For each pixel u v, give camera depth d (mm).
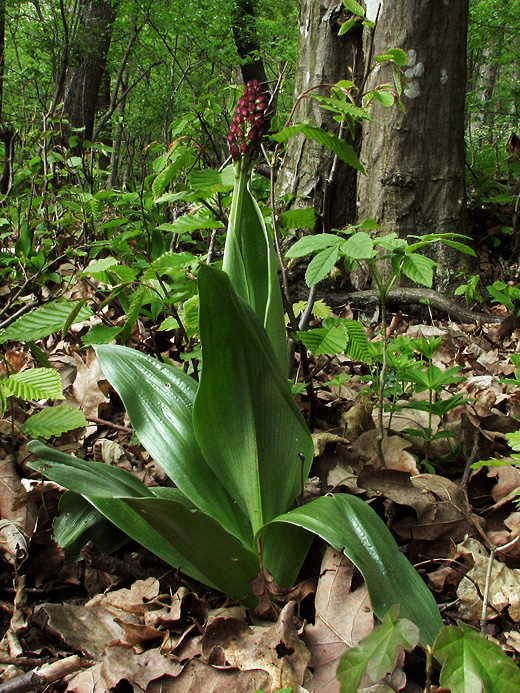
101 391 862
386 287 663
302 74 1474
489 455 744
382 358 735
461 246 616
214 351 490
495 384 936
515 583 554
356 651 381
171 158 744
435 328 1232
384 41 1388
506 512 650
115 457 745
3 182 1476
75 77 3111
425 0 1343
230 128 550
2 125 1564
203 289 466
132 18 2939
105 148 1459
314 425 783
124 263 1121
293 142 1497
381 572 480
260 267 575
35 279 970
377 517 527
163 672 493
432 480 666
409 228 1451
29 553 610
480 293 1493
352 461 700
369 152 1470
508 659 373
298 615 541
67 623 540
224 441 524
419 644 457
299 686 473
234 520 549
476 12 2914
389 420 786
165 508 479
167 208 1420
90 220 1314
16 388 587
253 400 511
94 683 490
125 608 556
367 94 720
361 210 1503
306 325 805
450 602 563
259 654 492
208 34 2879
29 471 693
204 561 515
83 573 603
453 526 624
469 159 2666
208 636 506
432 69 1381
